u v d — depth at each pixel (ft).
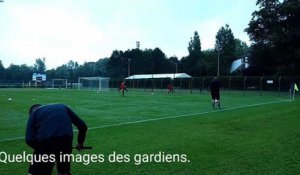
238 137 34.35
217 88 69.87
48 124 15.33
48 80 362.12
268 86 142.10
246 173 21.90
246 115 53.47
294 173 21.81
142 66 369.30
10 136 36.68
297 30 169.68
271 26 187.62
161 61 375.66
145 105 80.64
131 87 216.13
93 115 57.77
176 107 73.97
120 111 64.95
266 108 66.08
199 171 22.49
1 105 79.41
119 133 36.91
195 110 66.13
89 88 244.01
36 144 15.65
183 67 333.62
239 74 232.73
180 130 39.04
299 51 161.48
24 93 151.94
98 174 21.91
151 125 43.32
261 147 29.50
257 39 193.67
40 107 15.96
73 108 71.97
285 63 179.42
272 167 23.22
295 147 29.32
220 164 24.13
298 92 135.74
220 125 42.83
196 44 383.24
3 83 315.78
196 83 170.60
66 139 15.49
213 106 70.49
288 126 41.45
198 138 33.86
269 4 185.16
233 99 106.11
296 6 171.42
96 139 33.24
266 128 40.01
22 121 50.06
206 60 314.14
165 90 193.67
